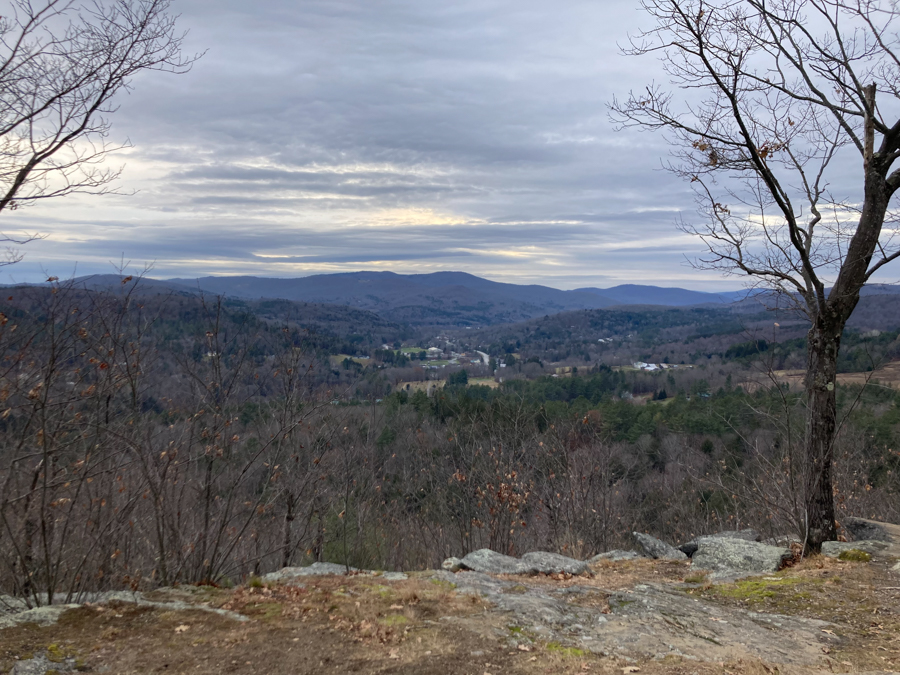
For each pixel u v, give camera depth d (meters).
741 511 16.48
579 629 5.81
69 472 6.58
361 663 4.94
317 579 7.54
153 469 7.30
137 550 8.76
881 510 16.48
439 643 5.39
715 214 8.77
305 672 4.74
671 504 20.28
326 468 11.08
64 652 4.72
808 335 8.36
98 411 6.82
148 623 5.54
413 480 16.77
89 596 6.43
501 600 6.71
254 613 6.04
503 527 13.54
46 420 6.08
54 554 7.04
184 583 7.50
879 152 7.60
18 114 5.69
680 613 6.26
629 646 5.35
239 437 8.47
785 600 6.54
